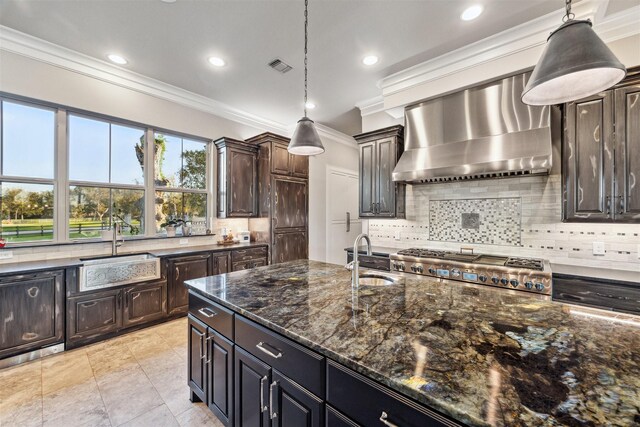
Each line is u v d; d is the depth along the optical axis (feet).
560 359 2.98
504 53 8.87
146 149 12.04
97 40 9.08
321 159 18.52
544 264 8.22
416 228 12.14
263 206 14.94
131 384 7.04
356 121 17.11
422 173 10.03
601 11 7.51
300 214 16.24
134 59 10.19
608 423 2.07
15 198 9.18
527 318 4.10
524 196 9.52
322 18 8.02
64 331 8.56
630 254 7.74
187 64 10.50
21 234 9.26
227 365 5.14
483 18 8.04
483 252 10.35
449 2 7.41
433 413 2.51
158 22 8.21
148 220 12.07
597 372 2.74
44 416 5.90
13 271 7.70
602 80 4.17
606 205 7.40
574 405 2.28
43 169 9.64
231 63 10.43
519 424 2.10
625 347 3.24
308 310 4.55
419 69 10.58
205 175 14.23
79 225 10.38
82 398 6.48
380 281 6.91
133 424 5.73
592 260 8.27
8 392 6.64
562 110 8.38
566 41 3.81
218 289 5.79
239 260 13.20
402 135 12.13
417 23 8.23
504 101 9.03
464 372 2.77
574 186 7.85
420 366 2.89
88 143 10.62
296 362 3.84
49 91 9.52
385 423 2.85
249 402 4.66
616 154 7.27
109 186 11.06
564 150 8.02
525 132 8.61
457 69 9.80
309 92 12.89
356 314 4.34
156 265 10.54
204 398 5.80
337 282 6.28
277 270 7.57
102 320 9.27
